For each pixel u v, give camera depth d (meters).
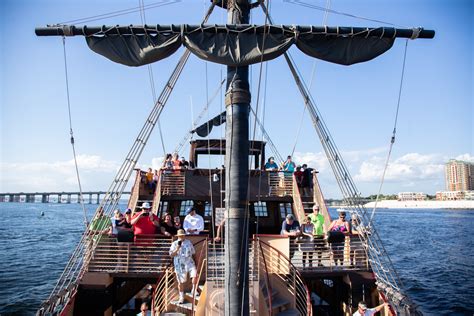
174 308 10.26
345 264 11.81
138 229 11.65
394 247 47.16
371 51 7.88
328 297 14.12
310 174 16.66
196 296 10.40
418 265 34.88
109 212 10.90
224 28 7.29
